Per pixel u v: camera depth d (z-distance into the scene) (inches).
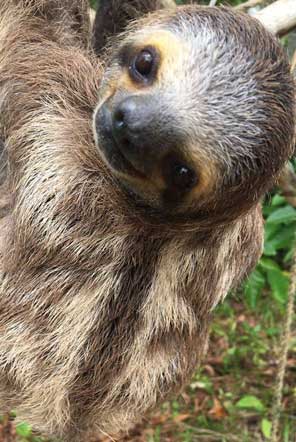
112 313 12.8
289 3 11.9
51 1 13.2
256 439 22.5
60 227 12.1
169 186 10.3
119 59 10.9
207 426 23.0
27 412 13.7
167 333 13.1
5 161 13.4
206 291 12.9
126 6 13.9
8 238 12.8
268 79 9.8
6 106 12.7
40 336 12.8
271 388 24.1
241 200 10.2
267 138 9.8
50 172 12.1
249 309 26.5
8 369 13.3
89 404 13.3
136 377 13.2
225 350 25.4
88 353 12.9
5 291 12.9
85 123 12.2
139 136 9.8
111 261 12.4
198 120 9.7
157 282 12.5
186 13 10.5
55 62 12.7
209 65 9.8
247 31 10.0
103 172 11.8
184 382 14.1
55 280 12.5
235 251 12.9
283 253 23.6
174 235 11.8
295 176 13.4
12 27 13.0
